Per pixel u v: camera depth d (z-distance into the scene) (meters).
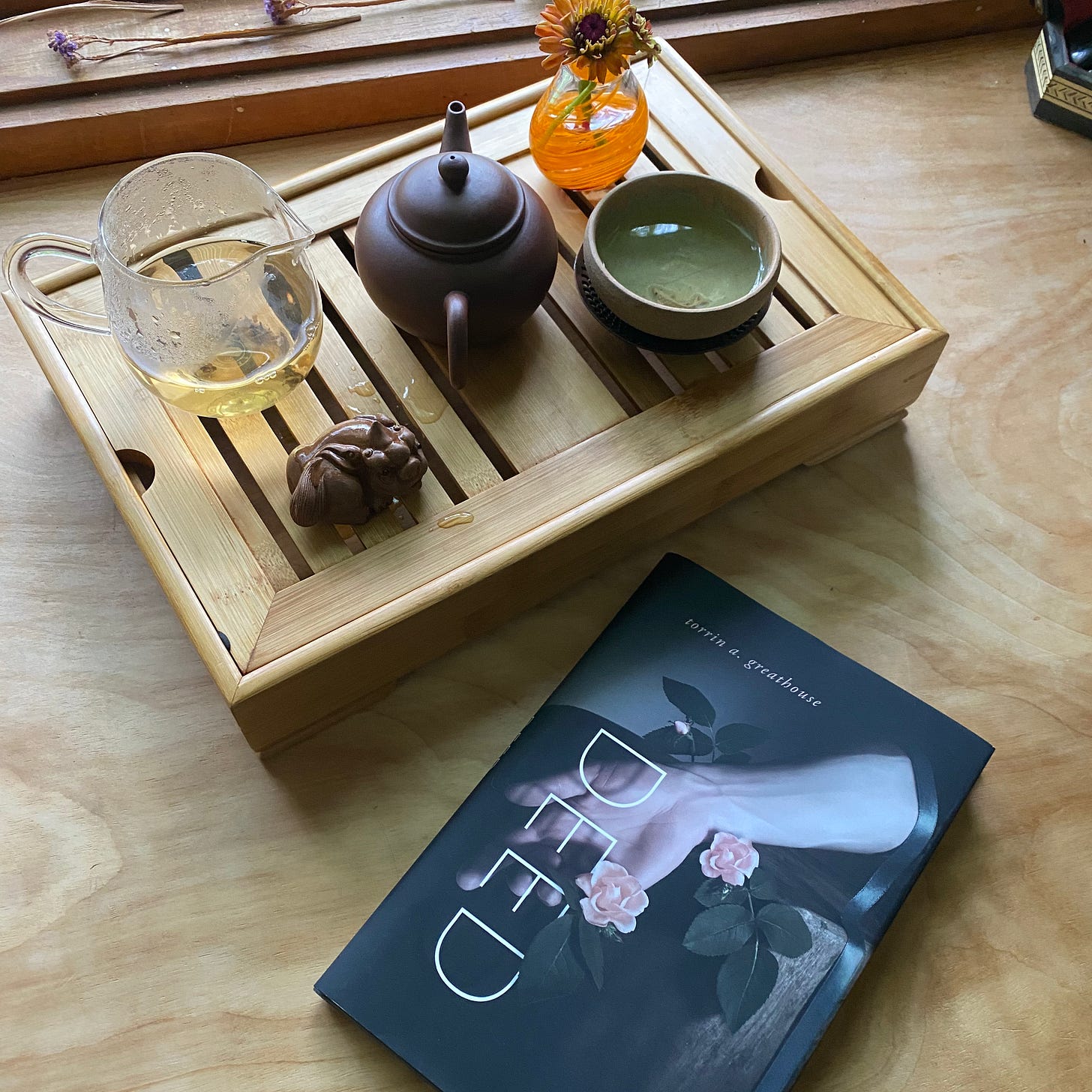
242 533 0.67
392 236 0.69
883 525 0.81
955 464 0.84
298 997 0.63
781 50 1.05
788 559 0.79
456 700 0.73
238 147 0.98
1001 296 0.92
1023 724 0.74
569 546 0.69
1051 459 0.84
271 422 0.74
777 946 0.62
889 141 1.01
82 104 0.91
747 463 0.76
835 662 0.72
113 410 0.71
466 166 0.67
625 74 0.77
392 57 0.97
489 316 0.70
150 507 0.68
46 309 0.70
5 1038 0.61
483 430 0.75
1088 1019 0.64
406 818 0.69
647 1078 0.59
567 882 0.64
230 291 0.63
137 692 0.72
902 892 0.64
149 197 0.68
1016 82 1.06
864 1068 0.62
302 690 0.65
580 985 0.61
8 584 0.75
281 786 0.69
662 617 0.73
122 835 0.67
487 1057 0.59
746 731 0.69
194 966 0.64
